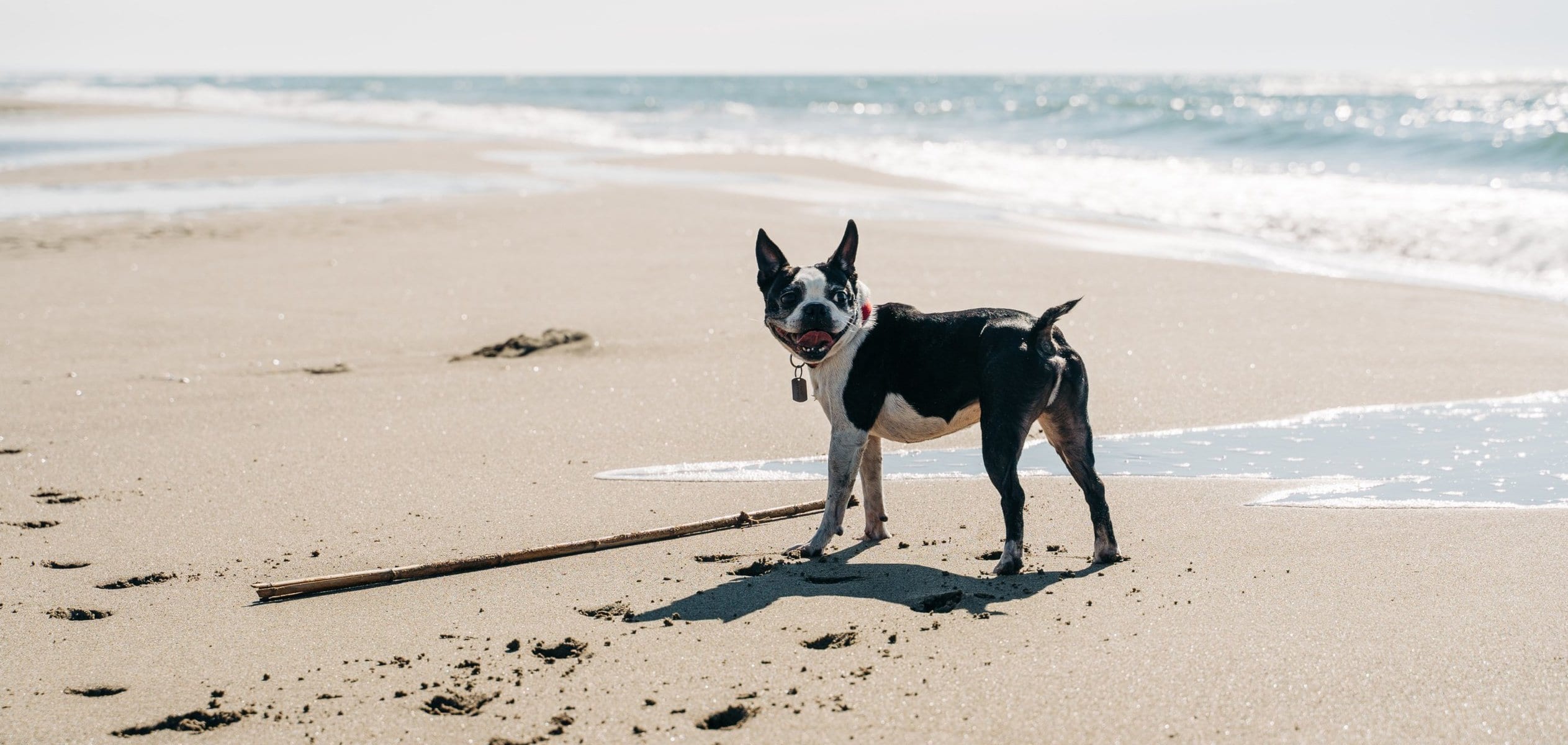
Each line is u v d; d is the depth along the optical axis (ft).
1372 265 45.11
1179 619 15.10
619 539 18.67
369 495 21.33
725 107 185.88
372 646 14.87
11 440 24.86
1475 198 59.57
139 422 26.09
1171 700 12.85
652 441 24.47
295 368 30.58
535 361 31.24
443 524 19.79
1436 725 12.23
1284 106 154.10
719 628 15.17
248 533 19.42
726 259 44.83
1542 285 41.29
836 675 13.67
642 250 47.29
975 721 12.53
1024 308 36.29
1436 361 30.04
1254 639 14.38
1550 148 74.28
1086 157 89.51
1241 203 61.31
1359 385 28.07
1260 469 22.22
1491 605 15.28
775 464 22.99
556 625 15.42
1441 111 135.95
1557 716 12.31
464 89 302.45
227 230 52.75
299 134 116.06
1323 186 67.26
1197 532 18.86
